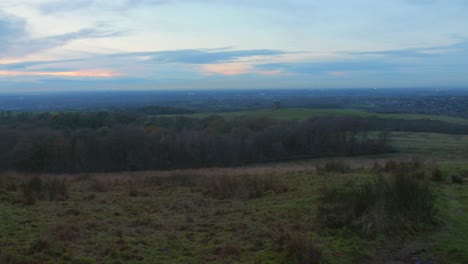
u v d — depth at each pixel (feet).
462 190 35.55
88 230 23.62
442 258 19.66
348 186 38.34
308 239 20.02
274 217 26.76
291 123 143.13
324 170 53.72
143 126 145.38
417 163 50.67
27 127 130.62
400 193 26.55
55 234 21.75
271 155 129.90
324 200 30.37
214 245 21.03
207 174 54.13
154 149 120.26
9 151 107.14
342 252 20.02
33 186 37.06
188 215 27.48
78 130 130.31
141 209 30.09
